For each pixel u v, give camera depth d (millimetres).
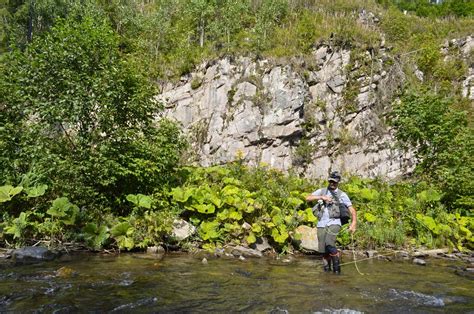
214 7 25031
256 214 8773
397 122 13094
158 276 6023
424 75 22906
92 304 4668
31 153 8422
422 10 35031
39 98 8516
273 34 22031
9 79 8867
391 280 6496
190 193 8734
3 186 8055
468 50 23953
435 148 12328
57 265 6438
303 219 8945
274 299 5168
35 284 5355
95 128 8641
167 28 24328
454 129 12055
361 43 21547
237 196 8891
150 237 7879
